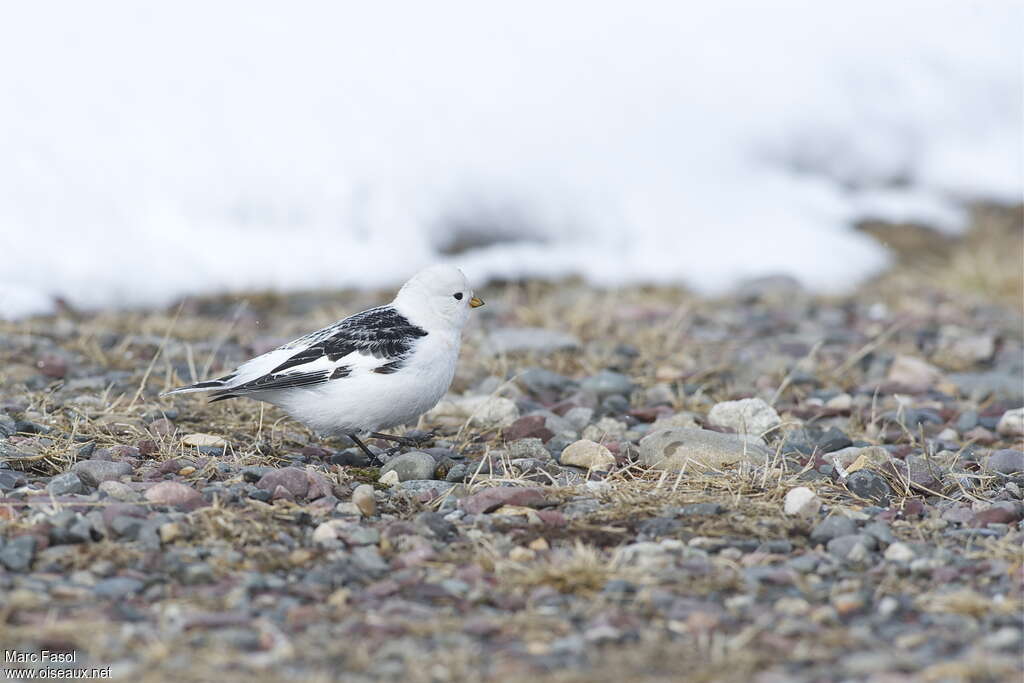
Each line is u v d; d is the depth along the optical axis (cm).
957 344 1392
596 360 1279
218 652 564
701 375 1241
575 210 1825
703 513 762
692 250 1805
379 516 766
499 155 1811
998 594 649
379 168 1748
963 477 867
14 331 1295
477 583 656
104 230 1579
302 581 657
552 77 1889
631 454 909
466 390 1164
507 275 1702
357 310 1520
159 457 866
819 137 2023
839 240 1877
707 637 592
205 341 1341
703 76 1978
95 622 589
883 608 628
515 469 859
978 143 2083
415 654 570
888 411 1116
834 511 773
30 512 716
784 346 1384
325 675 538
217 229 1645
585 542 721
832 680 547
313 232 1695
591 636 587
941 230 1952
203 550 680
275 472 795
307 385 844
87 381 1097
